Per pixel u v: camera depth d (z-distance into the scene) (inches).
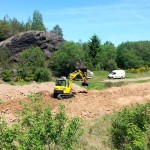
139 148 647.8
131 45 5014.8
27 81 2431.1
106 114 1042.1
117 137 702.5
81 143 733.3
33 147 431.8
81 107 1160.8
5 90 1362.0
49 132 462.6
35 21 5821.9
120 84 2027.6
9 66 2805.1
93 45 3897.6
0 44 3149.6
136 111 742.5
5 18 4697.3
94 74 3238.2
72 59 2822.3
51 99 1301.7
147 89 1578.5
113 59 4333.2
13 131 445.4
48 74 2465.6
